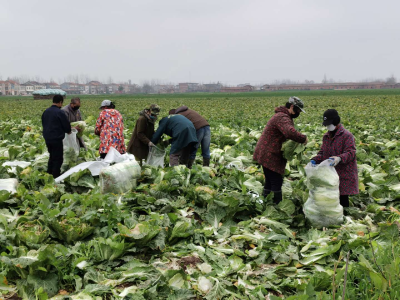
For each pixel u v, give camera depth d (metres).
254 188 6.29
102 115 7.38
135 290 3.42
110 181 5.80
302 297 2.94
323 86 165.88
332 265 3.93
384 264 3.71
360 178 6.69
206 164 7.79
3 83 163.38
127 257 3.95
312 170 4.88
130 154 7.14
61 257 3.72
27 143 9.91
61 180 6.43
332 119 5.11
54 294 3.42
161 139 7.50
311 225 4.88
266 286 3.59
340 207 4.90
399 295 3.16
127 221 4.55
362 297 3.27
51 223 4.26
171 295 3.31
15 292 3.45
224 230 4.76
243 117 20.95
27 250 3.92
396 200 5.86
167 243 4.39
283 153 5.39
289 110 5.38
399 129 13.66
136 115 23.30
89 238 4.33
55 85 194.25
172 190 5.89
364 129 14.48
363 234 4.61
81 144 8.41
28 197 5.45
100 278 3.59
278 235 4.51
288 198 5.76
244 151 8.85
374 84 163.12
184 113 7.67
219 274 3.73
